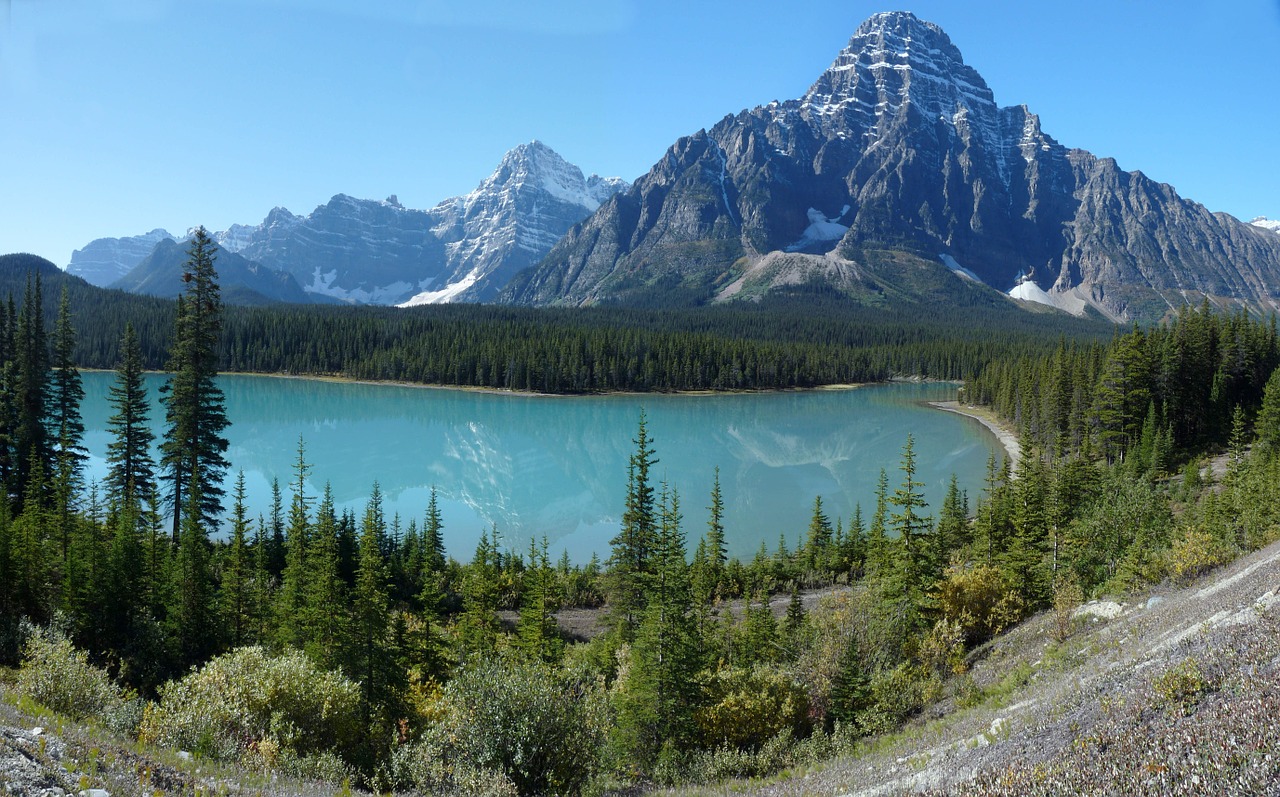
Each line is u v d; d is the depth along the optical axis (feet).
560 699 74.18
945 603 124.98
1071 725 48.29
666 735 91.66
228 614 128.88
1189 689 43.91
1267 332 349.20
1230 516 157.48
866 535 231.71
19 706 52.85
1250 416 309.42
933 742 64.34
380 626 104.63
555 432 509.76
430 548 218.59
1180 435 309.42
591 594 205.57
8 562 117.29
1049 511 158.20
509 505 326.03
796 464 407.64
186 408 163.12
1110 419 290.97
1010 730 55.31
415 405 615.98
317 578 116.57
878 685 93.04
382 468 390.63
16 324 244.22
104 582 118.73
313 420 538.06
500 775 64.44
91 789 39.17
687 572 141.38
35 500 165.27
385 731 90.74
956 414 613.93
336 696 79.71
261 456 408.67
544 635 138.10
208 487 166.61
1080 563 144.77
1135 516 158.20
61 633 106.01
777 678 99.66
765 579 202.49
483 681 72.84
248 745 65.31
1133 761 35.50
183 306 163.73
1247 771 30.32
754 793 64.59
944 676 100.99
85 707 65.72
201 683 73.61
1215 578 92.79
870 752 71.92
